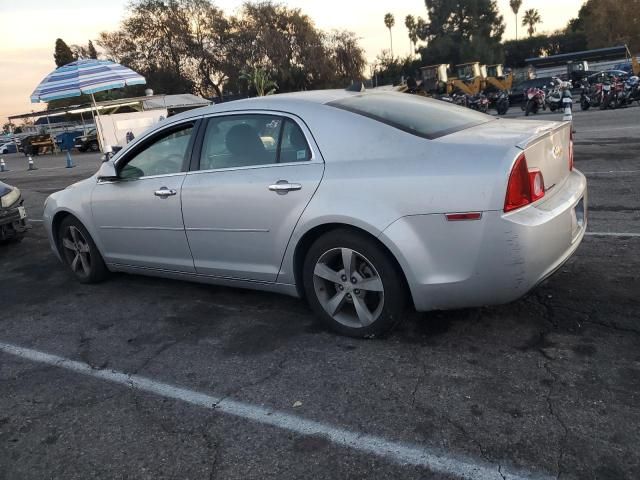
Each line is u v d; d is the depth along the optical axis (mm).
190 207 4082
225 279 4133
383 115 3545
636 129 12477
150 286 5098
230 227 3887
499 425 2617
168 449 2682
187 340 3865
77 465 2627
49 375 3545
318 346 3562
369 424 2719
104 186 4785
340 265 3574
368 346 3482
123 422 2938
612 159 9039
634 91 19266
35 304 4945
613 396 2756
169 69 59375
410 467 2406
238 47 58969
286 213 3561
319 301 3641
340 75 61000
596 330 3422
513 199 2932
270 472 2459
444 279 3113
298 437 2680
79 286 5320
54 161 28812
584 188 3670
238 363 3459
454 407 2785
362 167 3311
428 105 4004
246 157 3834
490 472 2332
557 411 2678
